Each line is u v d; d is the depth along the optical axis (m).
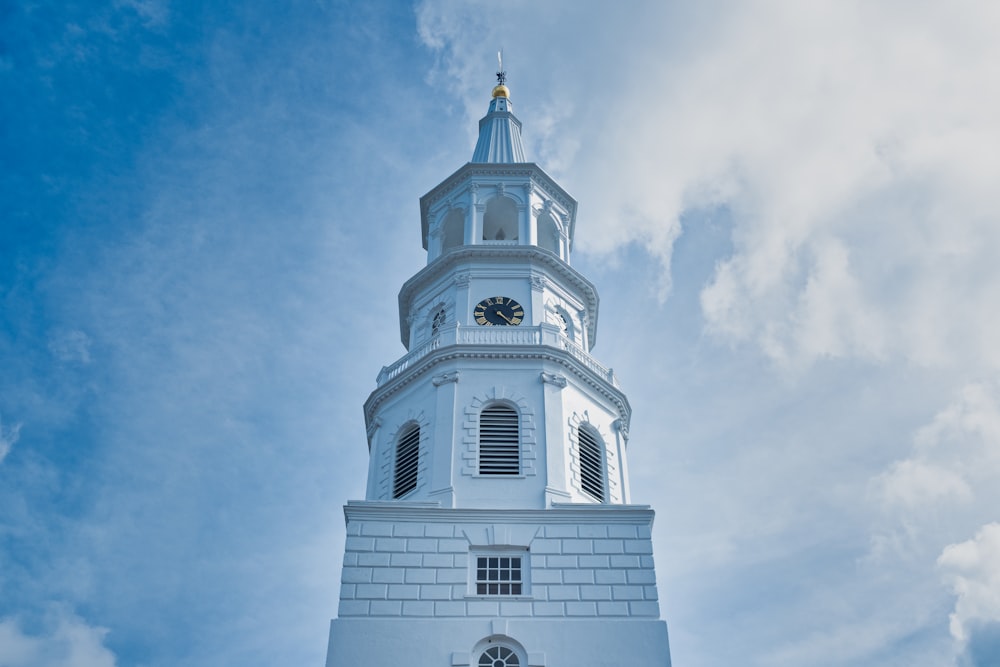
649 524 41.66
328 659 36.84
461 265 53.00
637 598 39.19
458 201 57.88
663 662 37.09
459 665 36.91
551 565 40.16
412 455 45.97
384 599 38.91
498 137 63.97
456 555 40.41
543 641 37.62
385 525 41.31
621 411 50.00
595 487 45.72
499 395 46.09
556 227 58.12
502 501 42.31
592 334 56.84
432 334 52.19
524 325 50.09
